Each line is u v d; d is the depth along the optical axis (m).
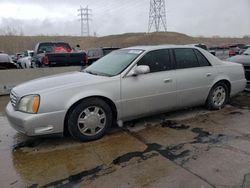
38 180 3.52
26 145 4.63
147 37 76.62
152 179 3.43
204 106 6.29
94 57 15.06
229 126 5.22
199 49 5.91
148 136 4.82
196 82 5.68
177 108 5.63
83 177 3.55
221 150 4.16
